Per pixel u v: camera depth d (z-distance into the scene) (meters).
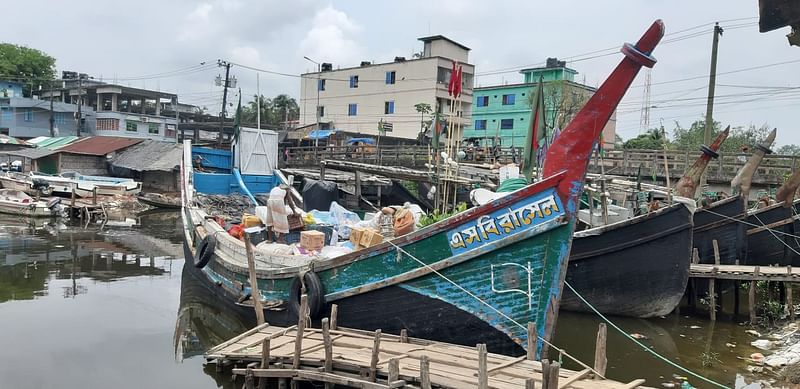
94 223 24.03
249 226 11.05
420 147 29.30
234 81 36.56
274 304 8.78
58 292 12.37
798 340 9.61
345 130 48.41
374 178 27.36
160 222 25.25
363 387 6.00
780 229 14.35
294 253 8.96
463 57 46.50
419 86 44.28
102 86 49.62
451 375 5.84
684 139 38.62
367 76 47.16
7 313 10.63
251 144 16.72
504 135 48.81
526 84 47.47
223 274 10.64
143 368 8.13
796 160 20.50
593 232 11.24
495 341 7.00
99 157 36.09
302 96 51.50
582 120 6.38
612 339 9.96
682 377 8.05
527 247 6.67
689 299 12.48
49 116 49.09
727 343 9.78
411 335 7.48
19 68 54.28
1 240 18.80
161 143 36.94
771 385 7.75
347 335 7.52
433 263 7.09
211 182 16.02
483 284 6.91
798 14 3.73
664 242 10.92
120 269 15.06
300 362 6.69
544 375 4.91
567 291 11.68
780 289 12.70
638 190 15.15
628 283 11.17
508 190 8.80
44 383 7.47
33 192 27.19
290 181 16.12
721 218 13.44
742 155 21.86
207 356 7.61
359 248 8.11
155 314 10.95
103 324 10.19
